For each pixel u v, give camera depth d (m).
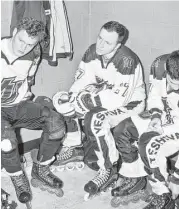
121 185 2.46
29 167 2.88
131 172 2.45
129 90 2.68
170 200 2.28
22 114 2.47
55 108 2.78
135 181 2.46
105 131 2.44
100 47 2.60
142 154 2.27
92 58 2.80
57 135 2.46
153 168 2.24
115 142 2.48
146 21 2.98
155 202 2.28
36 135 3.21
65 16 2.90
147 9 2.95
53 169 2.85
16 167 2.32
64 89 3.34
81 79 2.85
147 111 2.48
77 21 3.26
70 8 3.17
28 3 2.61
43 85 3.15
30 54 2.41
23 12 2.62
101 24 3.30
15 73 2.38
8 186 2.61
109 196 2.55
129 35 3.11
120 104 2.67
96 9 3.29
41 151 2.53
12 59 2.34
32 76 2.54
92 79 2.84
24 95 2.46
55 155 2.87
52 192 2.55
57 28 2.86
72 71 3.36
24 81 2.45
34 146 3.18
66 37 2.93
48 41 2.79
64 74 3.30
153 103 2.44
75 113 2.76
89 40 3.42
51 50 2.80
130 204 2.46
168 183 2.42
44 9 2.70
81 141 2.93
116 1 3.14
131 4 3.04
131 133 2.40
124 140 2.41
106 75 2.75
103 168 2.49
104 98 2.66
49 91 3.21
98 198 2.53
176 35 2.82
